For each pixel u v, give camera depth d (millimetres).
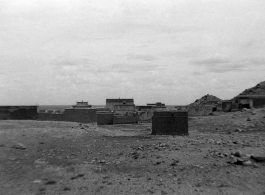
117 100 58938
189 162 10430
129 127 29672
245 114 25641
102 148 13812
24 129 17422
